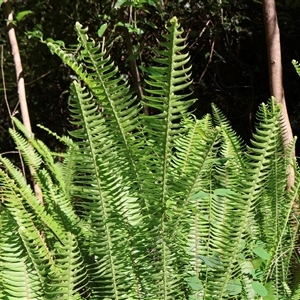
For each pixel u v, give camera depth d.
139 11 2.10
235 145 0.87
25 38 2.42
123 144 0.55
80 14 2.33
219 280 0.61
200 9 2.09
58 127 2.57
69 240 0.53
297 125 1.88
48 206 0.75
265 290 0.65
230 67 2.17
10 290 0.59
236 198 0.58
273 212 0.75
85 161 0.54
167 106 0.51
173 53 0.47
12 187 0.61
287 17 2.03
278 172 0.73
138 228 0.58
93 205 0.56
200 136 0.66
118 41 2.21
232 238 0.60
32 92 2.59
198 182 0.57
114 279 0.58
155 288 0.60
